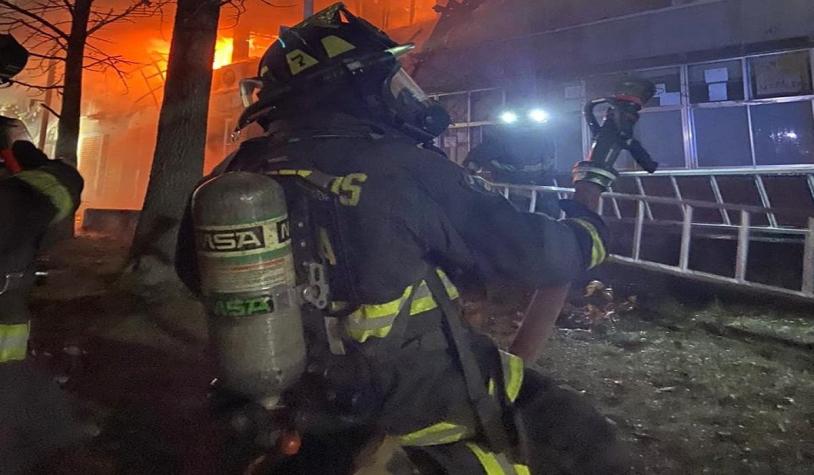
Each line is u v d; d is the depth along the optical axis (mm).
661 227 8547
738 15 8945
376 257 1191
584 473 1457
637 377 4430
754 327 5465
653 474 3000
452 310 1270
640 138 9820
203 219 1113
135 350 4492
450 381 1254
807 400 3916
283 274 1139
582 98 10250
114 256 9312
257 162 1352
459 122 11641
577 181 1611
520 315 5375
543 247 1220
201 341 4773
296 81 1337
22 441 1930
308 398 1218
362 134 1314
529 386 1495
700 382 4277
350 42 1369
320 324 1227
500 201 1243
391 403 1213
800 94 8492
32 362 2111
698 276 6324
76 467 2586
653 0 9734
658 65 9570
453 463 1212
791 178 8359
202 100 6844
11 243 1709
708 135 9234
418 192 1222
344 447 1197
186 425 3186
